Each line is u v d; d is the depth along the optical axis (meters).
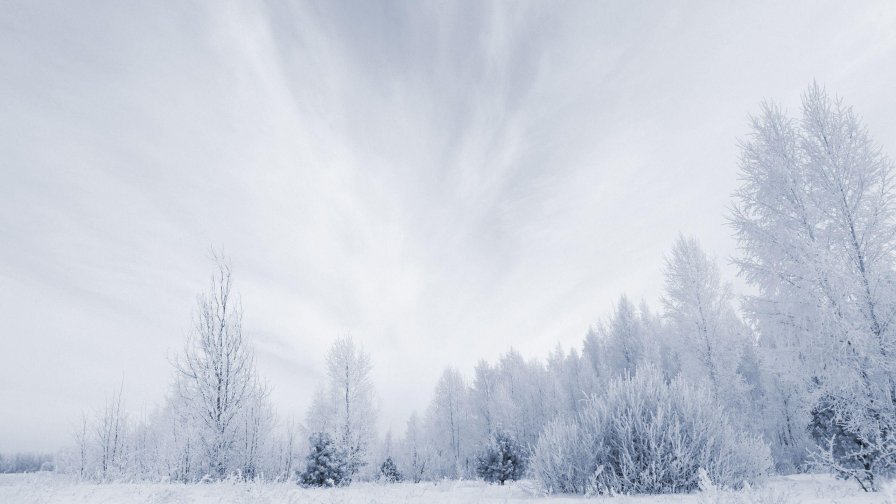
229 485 9.49
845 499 6.38
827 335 10.42
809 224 11.18
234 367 15.05
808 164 11.28
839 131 10.91
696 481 7.64
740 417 17.19
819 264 10.28
